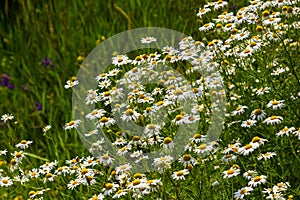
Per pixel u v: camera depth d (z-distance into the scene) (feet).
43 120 2.44
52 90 2.55
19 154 1.96
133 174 1.85
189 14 2.43
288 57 1.93
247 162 1.86
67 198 1.97
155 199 1.80
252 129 1.87
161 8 2.56
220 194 1.81
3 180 1.93
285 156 1.89
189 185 1.85
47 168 1.93
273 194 1.75
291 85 1.93
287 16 1.95
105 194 1.80
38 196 2.00
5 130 2.41
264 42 1.95
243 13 1.97
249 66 1.97
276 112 1.91
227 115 1.93
